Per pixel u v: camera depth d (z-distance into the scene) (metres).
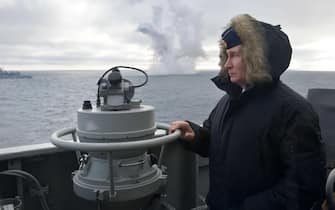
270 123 1.11
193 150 1.46
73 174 1.31
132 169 1.19
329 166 1.57
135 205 1.21
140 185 1.17
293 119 1.08
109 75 1.17
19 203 1.46
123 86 1.18
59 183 1.68
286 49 1.14
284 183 1.07
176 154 1.96
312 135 1.07
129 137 1.12
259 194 1.15
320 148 1.09
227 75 1.28
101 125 1.10
